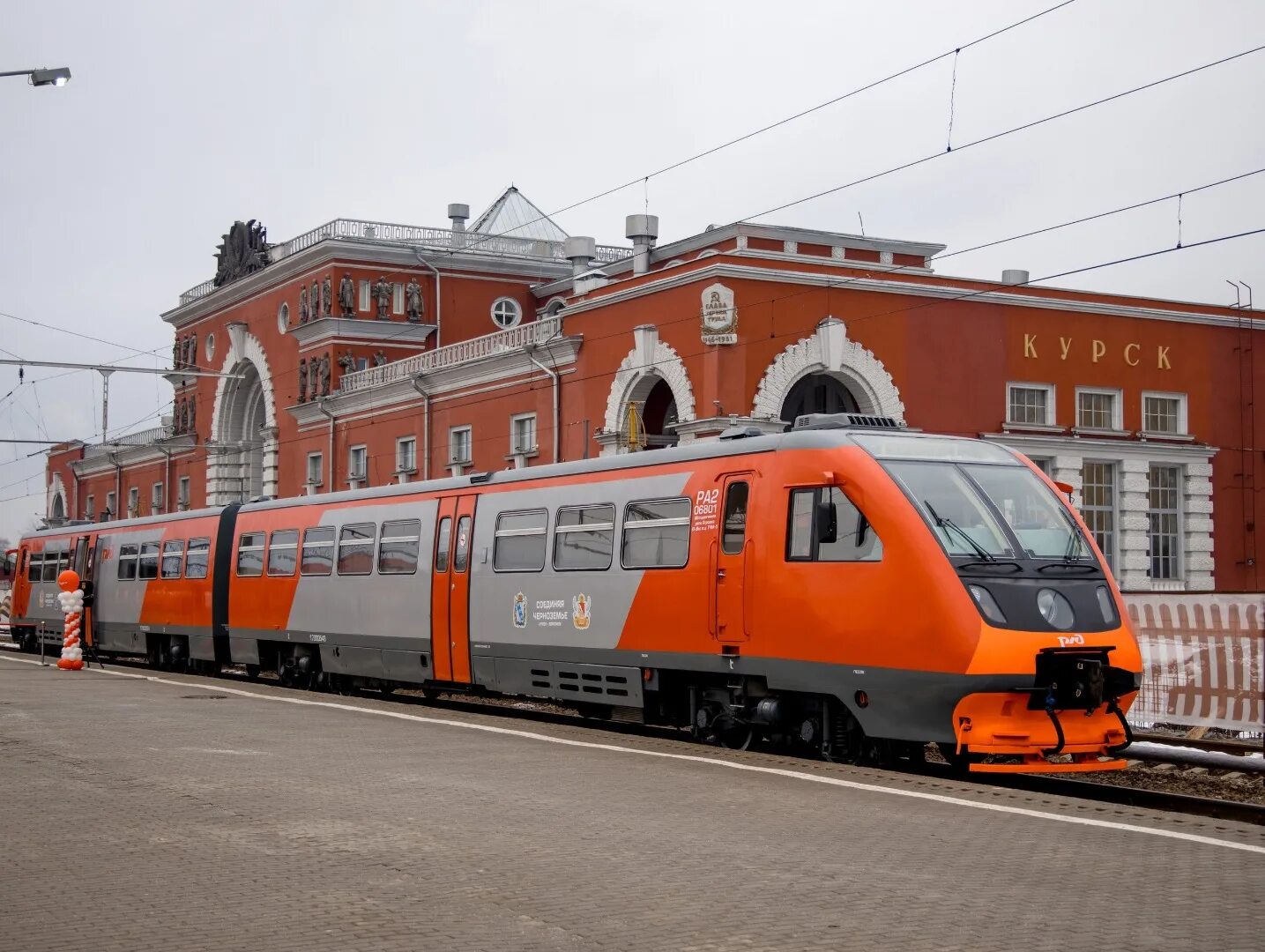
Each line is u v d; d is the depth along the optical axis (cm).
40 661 3684
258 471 6719
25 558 4512
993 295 3800
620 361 3878
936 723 1467
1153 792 1458
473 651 2228
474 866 963
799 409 3675
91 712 2009
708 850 1020
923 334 3725
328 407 5553
